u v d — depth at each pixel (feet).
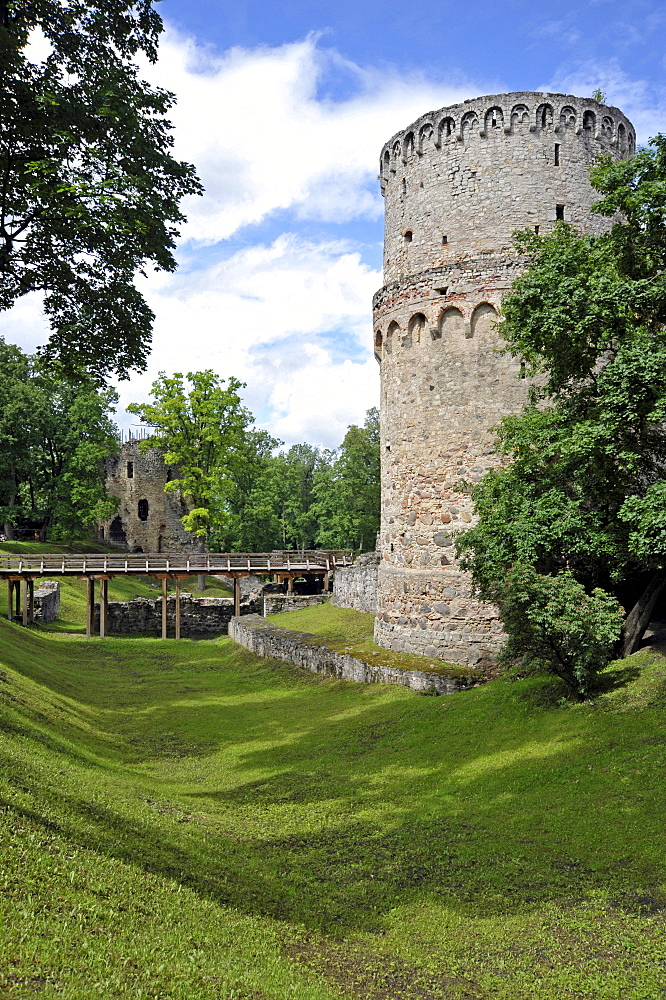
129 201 44.83
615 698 45.27
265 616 118.52
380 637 80.38
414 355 75.36
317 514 211.61
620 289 42.45
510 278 70.03
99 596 155.53
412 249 75.92
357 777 46.80
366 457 187.21
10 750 39.14
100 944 22.26
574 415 49.57
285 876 33.17
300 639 89.10
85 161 45.80
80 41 45.85
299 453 292.20
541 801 36.70
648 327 45.98
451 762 45.91
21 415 156.97
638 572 57.88
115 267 49.19
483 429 70.85
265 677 84.58
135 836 33.27
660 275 44.45
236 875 32.37
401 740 52.60
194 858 32.96
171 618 134.82
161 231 48.34
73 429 173.88
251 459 189.37
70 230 45.96
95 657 102.89
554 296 45.68
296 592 141.79
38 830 28.86
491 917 27.86
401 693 65.98
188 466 158.10
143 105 47.52
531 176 70.49
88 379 55.57
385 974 25.07
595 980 23.20
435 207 73.61
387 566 79.36
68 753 46.01
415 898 30.17
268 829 39.52
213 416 155.12
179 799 43.83
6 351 165.78
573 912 27.02
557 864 30.50
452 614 71.46
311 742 56.29
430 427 73.72
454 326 72.33
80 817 32.81
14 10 43.14
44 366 53.88
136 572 121.08
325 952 26.63
